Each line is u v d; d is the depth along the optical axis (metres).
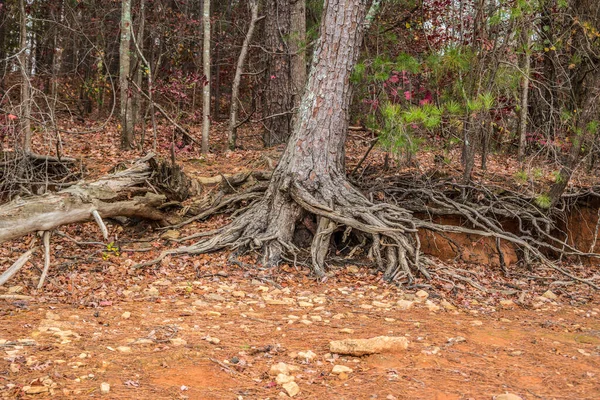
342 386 4.31
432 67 9.80
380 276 8.40
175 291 7.04
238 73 14.35
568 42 12.16
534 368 4.97
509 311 7.27
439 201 10.48
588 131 10.66
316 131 9.09
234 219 9.69
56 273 7.66
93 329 5.36
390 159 12.14
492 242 10.45
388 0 12.16
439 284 8.09
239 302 6.69
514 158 13.77
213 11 24.44
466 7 11.58
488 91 9.77
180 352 4.79
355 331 5.73
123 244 9.42
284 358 4.82
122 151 13.62
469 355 5.21
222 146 15.42
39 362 4.36
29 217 7.26
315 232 9.29
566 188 11.33
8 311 5.84
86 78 21.36
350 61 9.12
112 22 21.77
